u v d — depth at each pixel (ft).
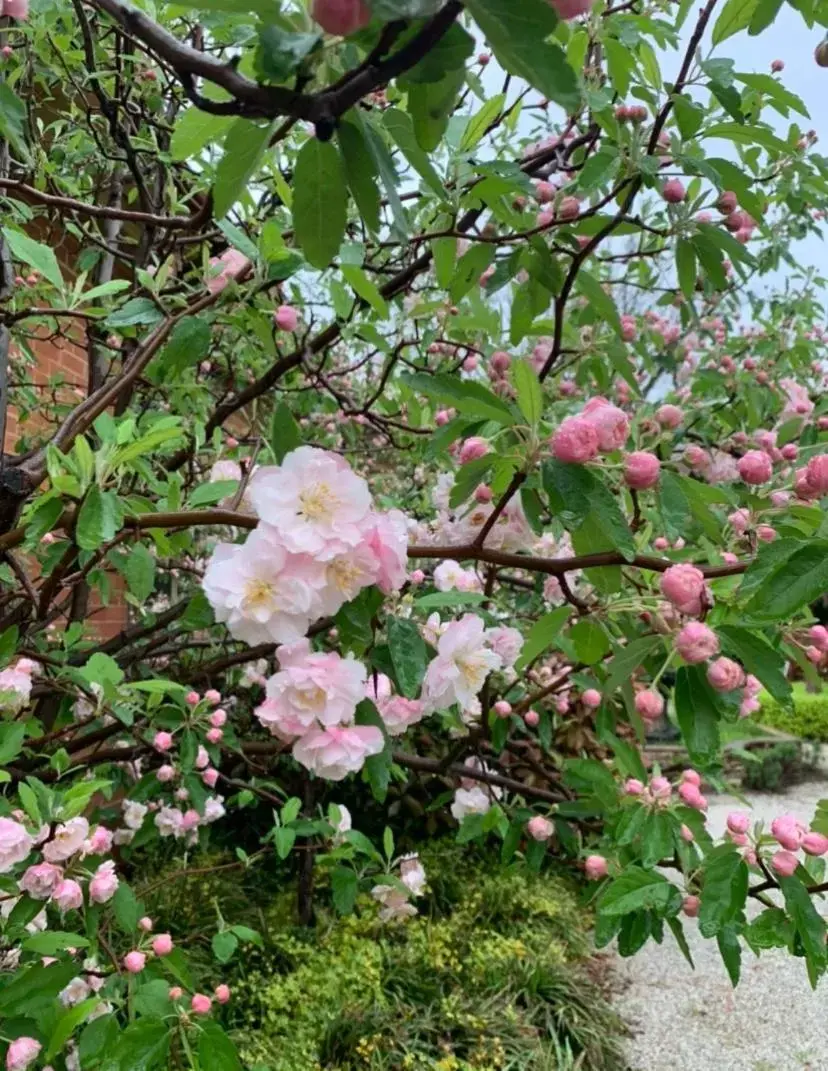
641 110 4.83
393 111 2.82
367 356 8.47
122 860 8.04
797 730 30.71
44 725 7.29
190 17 5.57
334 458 3.30
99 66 7.36
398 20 1.58
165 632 8.86
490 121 5.33
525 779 10.73
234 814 14.33
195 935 8.09
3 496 4.15
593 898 5.55
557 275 5.02
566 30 3.99
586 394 8.28
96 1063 4.00
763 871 4.26
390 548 3.24
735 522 4.56
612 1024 11.73
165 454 6.57
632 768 5.24
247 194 5.91
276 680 3.46
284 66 1.64
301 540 3.01
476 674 4.25
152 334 4.71
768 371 9.59
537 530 3.69
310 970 10.80
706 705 3.62
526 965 11.91
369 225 2.34
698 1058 11.41
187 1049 4.13
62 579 4.78
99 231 8.59
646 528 4.84
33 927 5.05
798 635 4.75
